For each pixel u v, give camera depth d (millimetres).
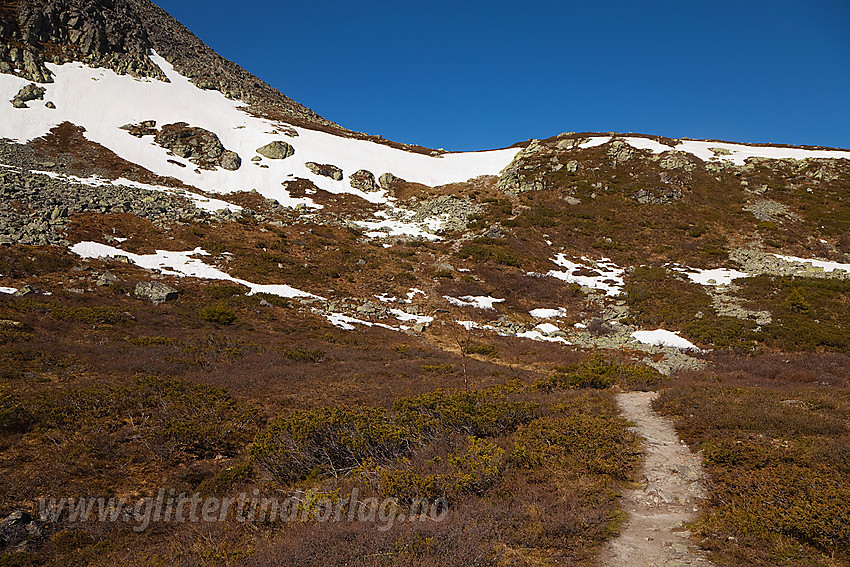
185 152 61719
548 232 53156
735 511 7219
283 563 5914
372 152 76812
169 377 15938
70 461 9992
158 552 7156
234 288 33219
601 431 11094
